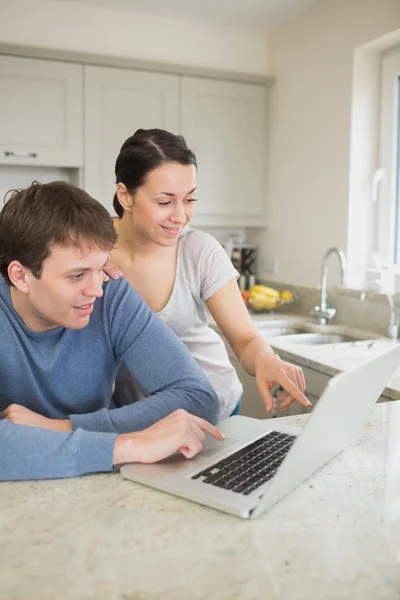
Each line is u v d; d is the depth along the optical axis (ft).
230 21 11.19
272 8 10.46
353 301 9.59
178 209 4.40
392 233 9.58
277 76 11.48
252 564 2.24
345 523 2.57
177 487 2.84
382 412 4.28
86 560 2.25
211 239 4.96
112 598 2.01
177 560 2.26
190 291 4.96
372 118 9.64
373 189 9.09
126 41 10.80
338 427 3.04
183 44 11.23
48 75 9.80
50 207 3.05
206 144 11.14
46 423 3.44
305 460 2.81
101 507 2.72
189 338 5.21
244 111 11.44
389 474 3.11
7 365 3.70
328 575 2.17
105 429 3.50
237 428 3.77
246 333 4.71
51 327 3.67
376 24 8.86
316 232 10.53
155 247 4.84
